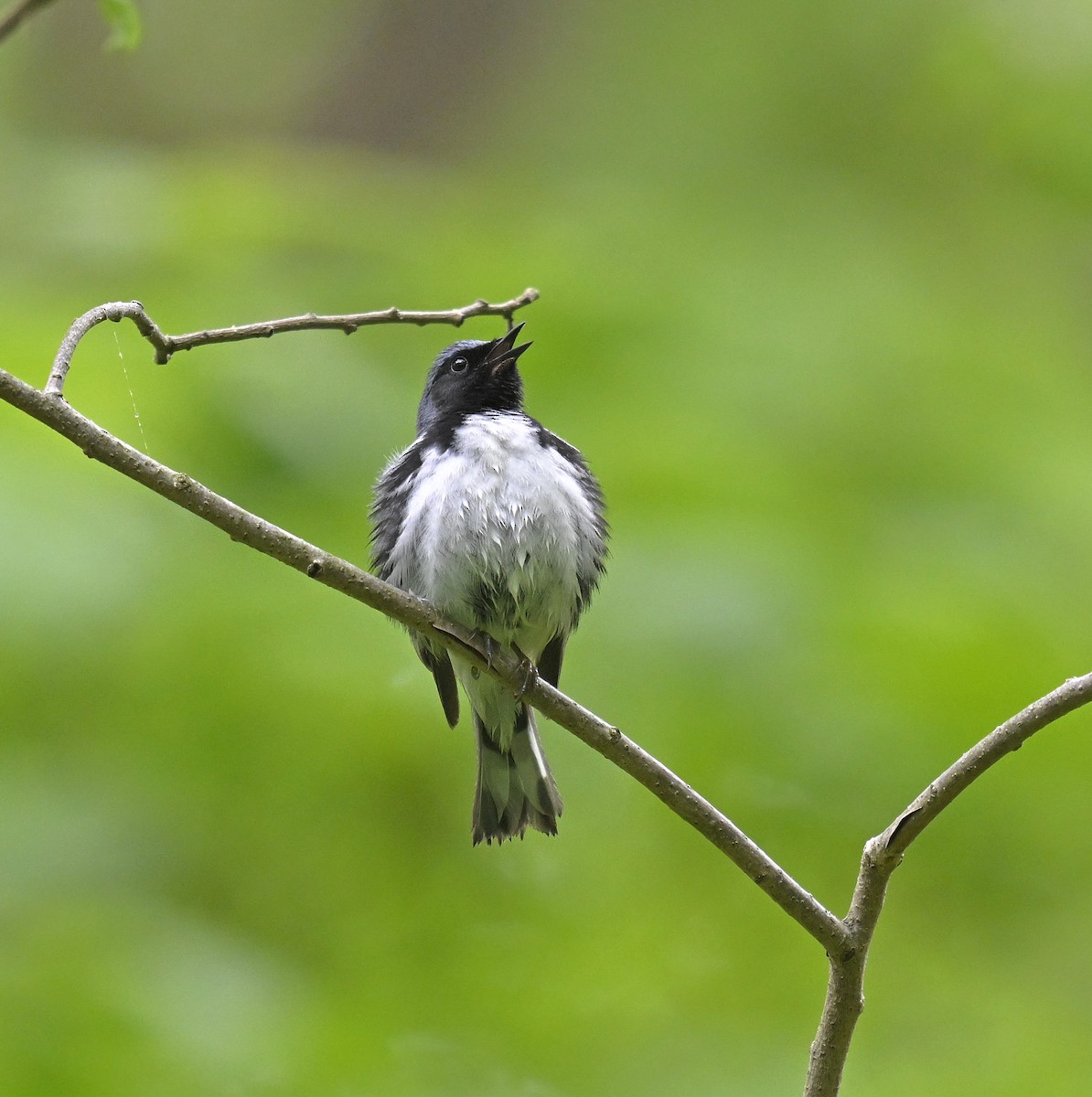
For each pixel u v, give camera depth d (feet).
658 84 67.62
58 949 32.60
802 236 57.31
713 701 37.76
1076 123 58.44
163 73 77.20
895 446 46.47
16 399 20.48
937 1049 36.06
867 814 37.17
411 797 36.86
